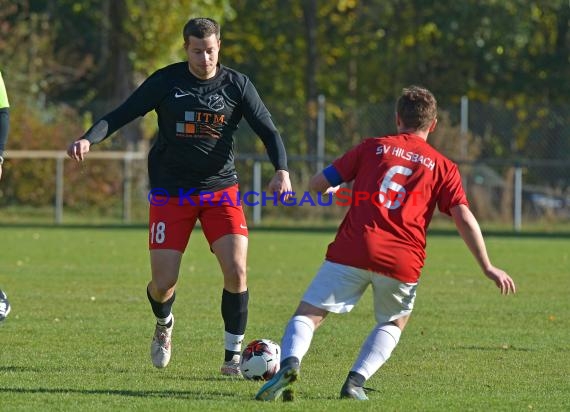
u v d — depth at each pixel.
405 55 111.25
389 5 111.94
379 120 82.25
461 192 19.30
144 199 81.50
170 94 22.25
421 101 19.86
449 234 73.38
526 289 41.44
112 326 30.44
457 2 105.38
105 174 81.25
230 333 23.19
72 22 117.12
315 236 68.31
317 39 113.88
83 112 93.06
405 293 19.28
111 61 89.94
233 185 22.91
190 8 88.19
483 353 26.75
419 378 23.19
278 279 44.00
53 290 39.12
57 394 20.45
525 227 76.88
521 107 85.56
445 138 77.00
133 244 60.75
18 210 81.44
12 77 90.88
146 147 87.62
